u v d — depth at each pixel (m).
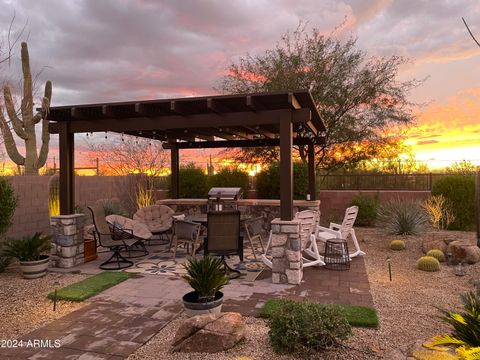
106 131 6.96
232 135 10.29
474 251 6.70
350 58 13.48
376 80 13.32
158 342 3.61
